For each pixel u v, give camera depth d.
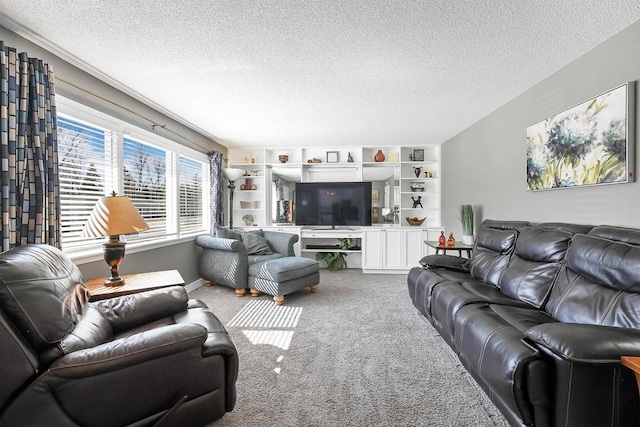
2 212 1.68
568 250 1.95
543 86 2.64
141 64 2.34
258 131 4.41
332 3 1.65
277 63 2.33
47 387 1.05
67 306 1.32
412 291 3.02
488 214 3.63
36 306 1.13
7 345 1.02
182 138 4.02
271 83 2.70
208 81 2.65
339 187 5.38
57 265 1.45
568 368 1.13
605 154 2.02
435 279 2.57
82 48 2.10
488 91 2.91
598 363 1.06
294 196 5.73
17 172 1.76
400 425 1.49
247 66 2.38
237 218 5.64
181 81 2.65
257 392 1.76
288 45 2.08
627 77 1.89
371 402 1.67
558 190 2.50
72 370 1.08
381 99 3.11
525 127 2.90
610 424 1.10
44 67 1.93
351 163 5.45
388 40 2.02
